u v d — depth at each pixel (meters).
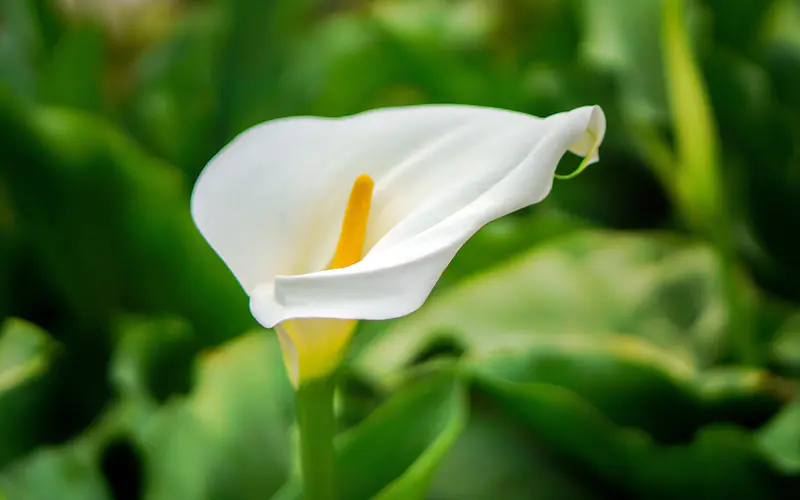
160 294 1.56
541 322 1.37
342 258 1.00
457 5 2.43
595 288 1.43
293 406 1.26
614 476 1.26
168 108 1.93
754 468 1.22
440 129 1.01
